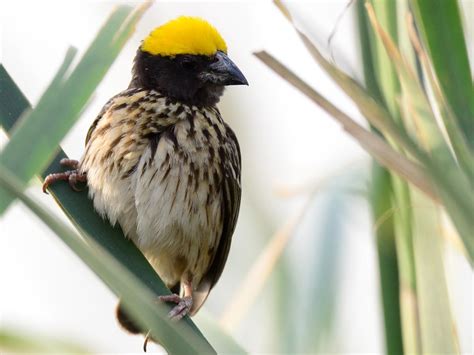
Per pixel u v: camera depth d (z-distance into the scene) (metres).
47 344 2.21
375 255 2.20
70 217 2.21
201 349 2.15
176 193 2.25
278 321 2.23
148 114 2.25
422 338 2.19
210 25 2.28
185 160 2.25
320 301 2.23
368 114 2.17
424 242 2.20
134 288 2.13
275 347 2.23
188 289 2.28
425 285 2.19
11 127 2.18
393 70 2.18
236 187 2.27
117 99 2.26
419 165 2.16
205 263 2.28
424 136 2.16
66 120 2.15
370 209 2.20
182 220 2.25
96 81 2.15
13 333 2.21
